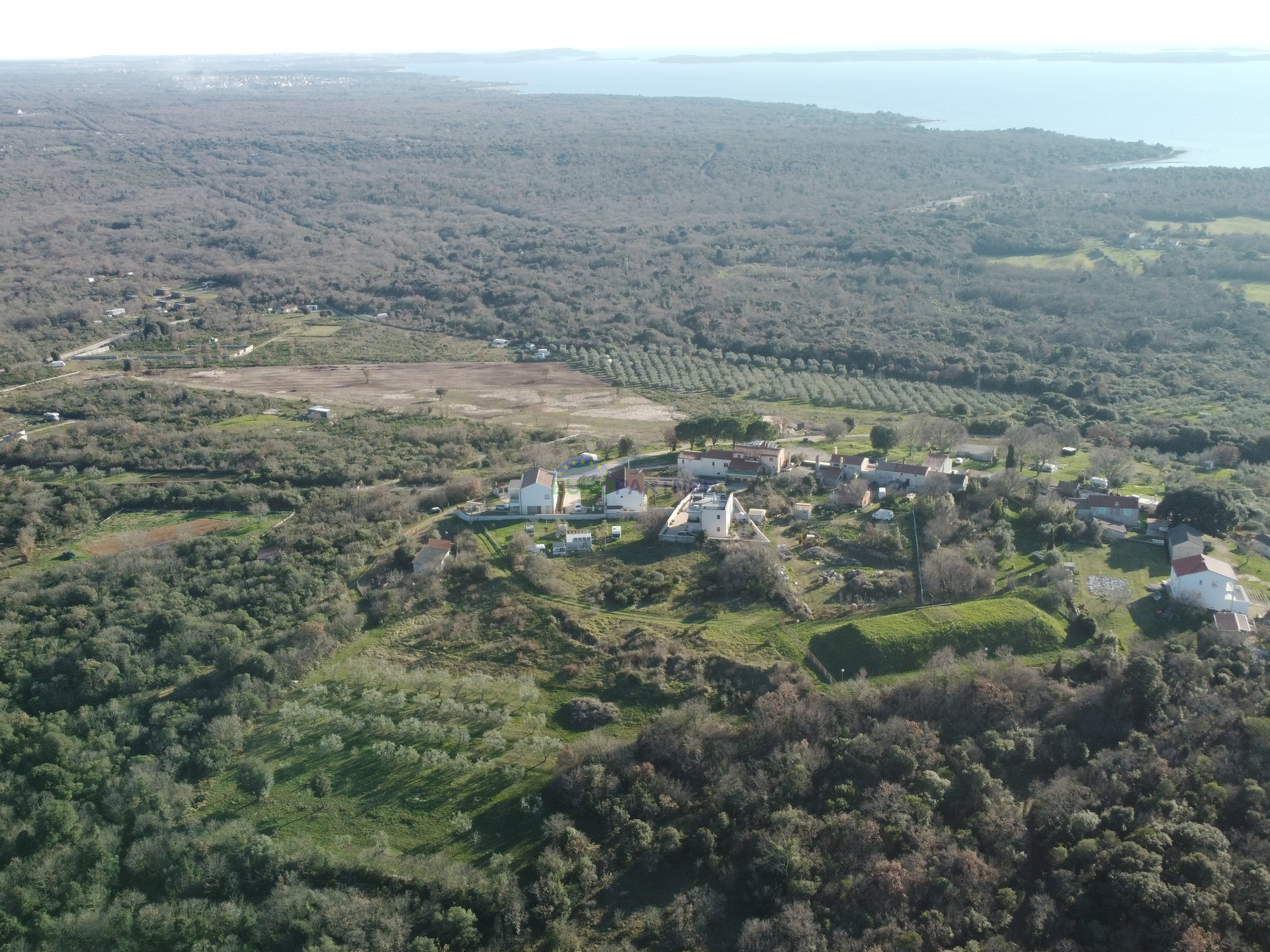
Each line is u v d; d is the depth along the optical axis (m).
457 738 109.88
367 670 119.75
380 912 88.75
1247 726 98.44
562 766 103.06
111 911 90.69
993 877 87.25
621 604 127.44
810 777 98.56
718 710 109.31
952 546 135.38
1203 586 120.06
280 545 150.88
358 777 105.81
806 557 136.25
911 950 80.62
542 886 89.44
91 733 112.25
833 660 114.25
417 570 138.62
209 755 106.94
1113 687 105.88
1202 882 83.25
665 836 93.75
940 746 101.50
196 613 132.12
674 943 86.06
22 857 98.19
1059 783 95.75
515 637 124.31
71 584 138.62
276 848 95.12
